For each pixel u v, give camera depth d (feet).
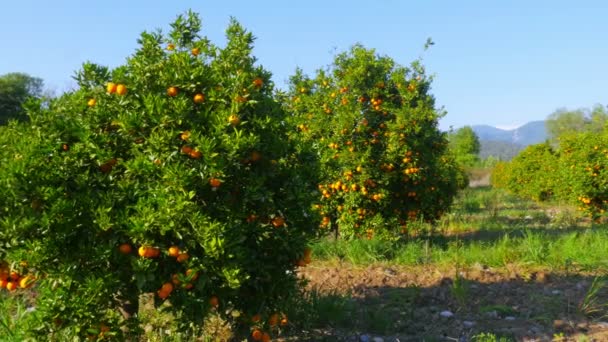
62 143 13.10
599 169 46.62
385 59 33.91
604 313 19.43
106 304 12.82
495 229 44.45
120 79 13.69
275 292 14.66
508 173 92.58
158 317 17.31
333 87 33.81
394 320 18.94
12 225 12.06
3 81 142.61
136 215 12.44
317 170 15.87
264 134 14.16
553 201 73.15
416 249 29.78
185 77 13.64
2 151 13.58
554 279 24.23
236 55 15.02
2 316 16.24
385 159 31.55
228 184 13.82
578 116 248.73
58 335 13.57
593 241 31.24
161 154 12.92
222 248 12.37
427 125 32.81
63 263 12.47
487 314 19.58
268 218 14.64
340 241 32.22
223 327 16.37
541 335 17.38
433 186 34.06
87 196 12.52
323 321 18.45
